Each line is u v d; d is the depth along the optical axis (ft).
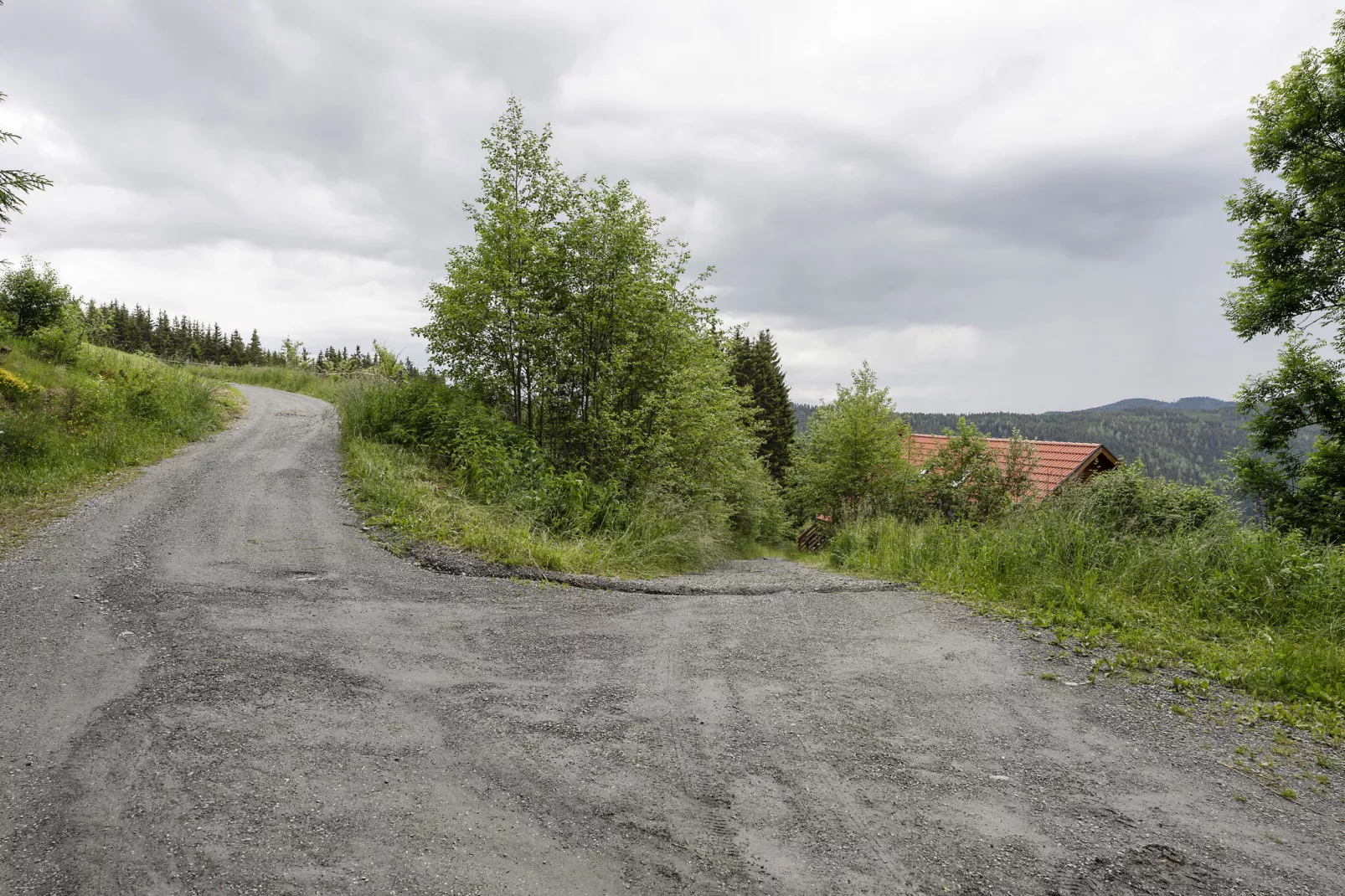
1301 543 24.14
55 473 32.86
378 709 12.16
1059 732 12.36
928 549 29.07
